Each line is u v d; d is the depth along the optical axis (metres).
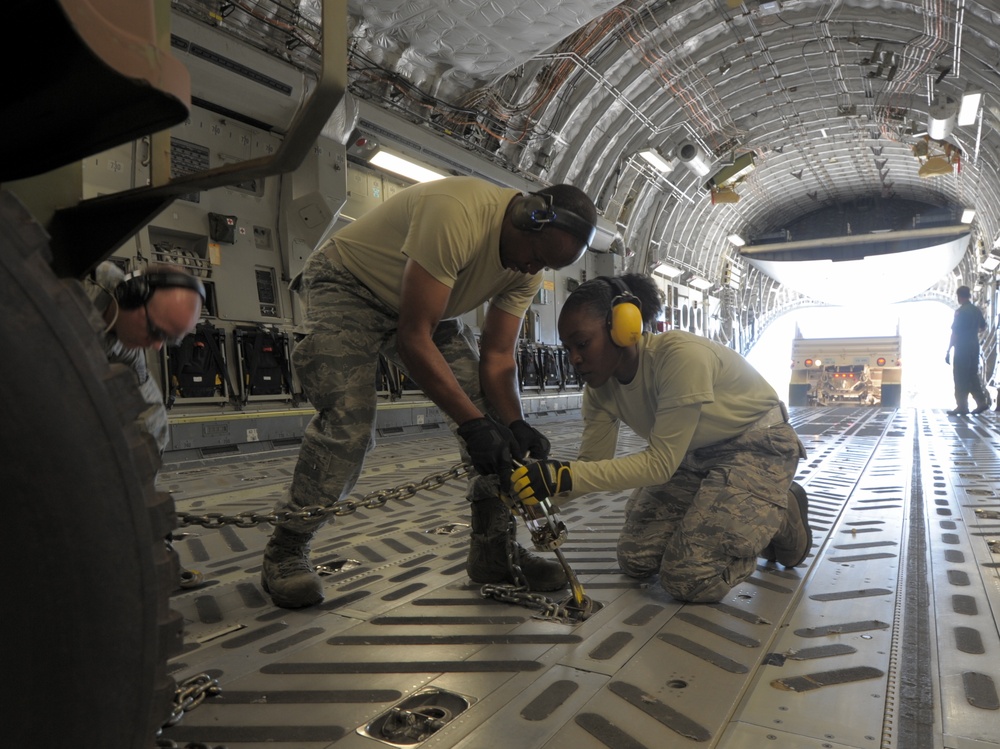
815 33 11.91
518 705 1.54
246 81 7.14
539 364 12.80
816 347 17.16
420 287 1.98
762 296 28.81
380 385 9.11
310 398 2.31
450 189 2.01
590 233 2.01
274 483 5.17
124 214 1.00
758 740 1.38
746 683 1.65
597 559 2.88
